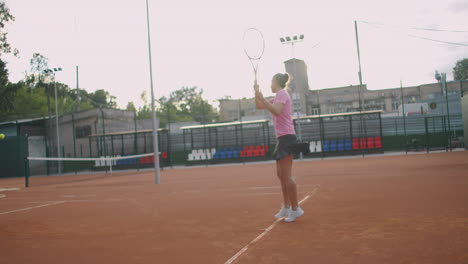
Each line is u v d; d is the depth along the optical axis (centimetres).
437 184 777
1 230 535
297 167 1888
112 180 1808
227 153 3078
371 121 3238
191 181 1405
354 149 2859
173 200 800
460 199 570
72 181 1959
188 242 401
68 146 3578
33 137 3475
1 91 3575
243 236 414
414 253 311
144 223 535
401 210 507
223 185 1122
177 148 3569
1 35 3553
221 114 5462
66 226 546
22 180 2417
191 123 4150
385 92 4938
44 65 4372
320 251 333
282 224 465
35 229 534
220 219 530
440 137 3048
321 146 2839
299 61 5347
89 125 3591
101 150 3294
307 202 637
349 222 450
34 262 357
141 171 2755
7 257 381
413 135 3139
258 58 508
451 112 3403
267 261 313
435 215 460
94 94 8044
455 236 357
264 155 2986
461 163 1373
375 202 591
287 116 477
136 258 350
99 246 408
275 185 1007
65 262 351
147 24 1468
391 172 1179
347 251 329
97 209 721
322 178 1125
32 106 5472
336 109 5053
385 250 325
